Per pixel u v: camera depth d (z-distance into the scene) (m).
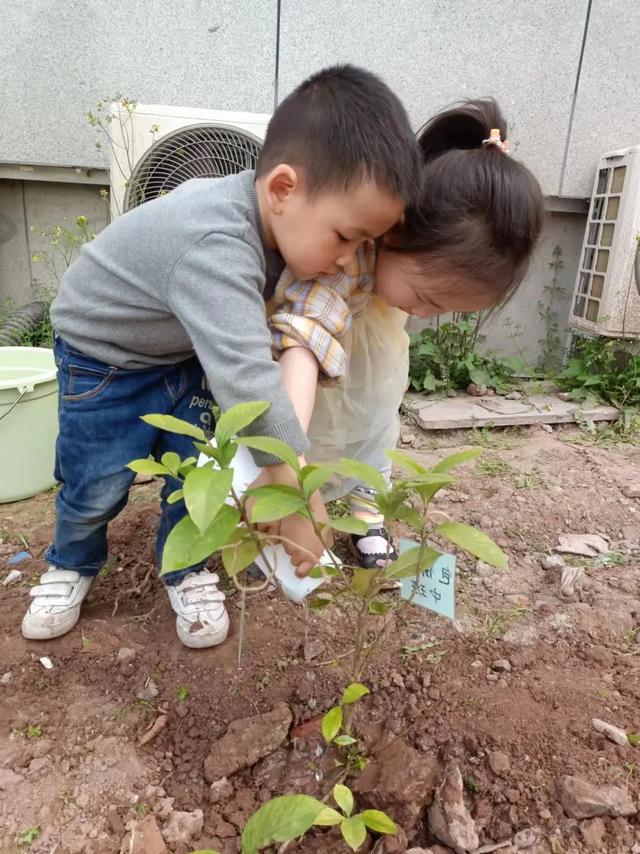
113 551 2.01
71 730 1.40
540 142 3.58
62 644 1.62
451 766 1.30
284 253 1.27
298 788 1.27
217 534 0.81
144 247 1.27
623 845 1.19
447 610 1.21
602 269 3.46
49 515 2.24
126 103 2.58
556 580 1.92
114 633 1.66
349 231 1.20
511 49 3.43
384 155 1.14
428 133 1.52
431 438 2.96
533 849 1.18
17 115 3.25
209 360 1.15
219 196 1.26
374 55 3.36
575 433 3.07
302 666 1.54
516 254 1.33
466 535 0.88
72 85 3.23
